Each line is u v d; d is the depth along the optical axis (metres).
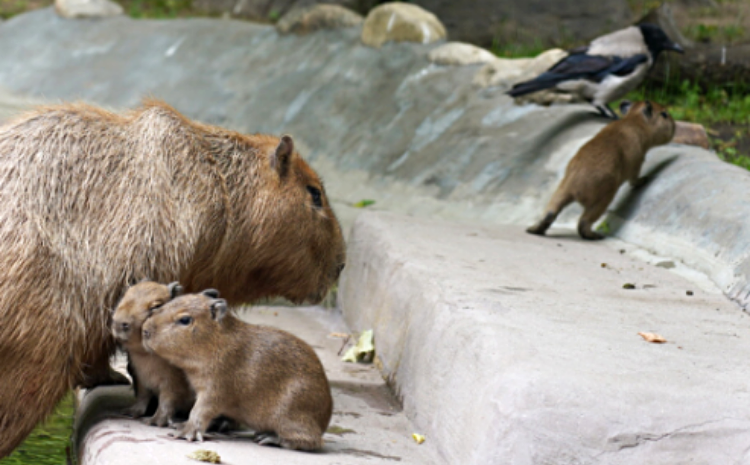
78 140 6.37
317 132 17.84
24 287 5.84
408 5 19.36
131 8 26.52
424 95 16.72
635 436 5.12
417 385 7.09
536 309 7.08
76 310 6.02
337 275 7.72
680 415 5.18
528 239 10.37
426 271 8.22
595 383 5.35
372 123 16.97
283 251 7.14
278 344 5.92
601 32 20.91
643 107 10.77
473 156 14.16
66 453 7.32
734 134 14.61
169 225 6.34
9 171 6.13
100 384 7.14
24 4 27.94
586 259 9.38
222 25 23.17
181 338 5.63
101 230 6.20
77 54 23.62
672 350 6.23
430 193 14.13
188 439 5.70
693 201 9.77
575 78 13.41
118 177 6.34
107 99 21.62
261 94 19.80
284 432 5.86
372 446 6.29
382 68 18.23
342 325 10.41
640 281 8.52
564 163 12.61
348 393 7.81
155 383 6.05
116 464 5.13
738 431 5.12
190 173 6.59
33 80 23.20
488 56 17.02
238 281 7.13
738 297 7.90
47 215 6.08
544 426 5.16
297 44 20.84
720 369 5.84
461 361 6.32
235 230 6.87
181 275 6.46
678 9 19.41
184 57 22.23
